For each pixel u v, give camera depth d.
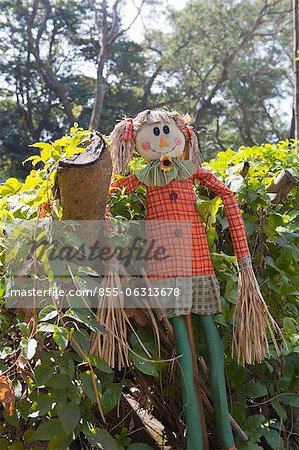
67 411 1.57
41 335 1.70
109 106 18.75
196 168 2.05
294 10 5.32
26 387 1.79
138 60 19.20
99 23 15.23
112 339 1.73
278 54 19.89
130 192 2.20
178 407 2.05
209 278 1.95
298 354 2.26
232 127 21.09
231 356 2.06
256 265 2.28
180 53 18.83
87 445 1.84
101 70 14.25
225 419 1.87
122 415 2.08
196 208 2.07
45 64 18.14
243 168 2.32
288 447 2.12
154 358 1.89
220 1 18.53
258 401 2.26
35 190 2.05
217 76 19.41
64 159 1.67
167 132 2.02
